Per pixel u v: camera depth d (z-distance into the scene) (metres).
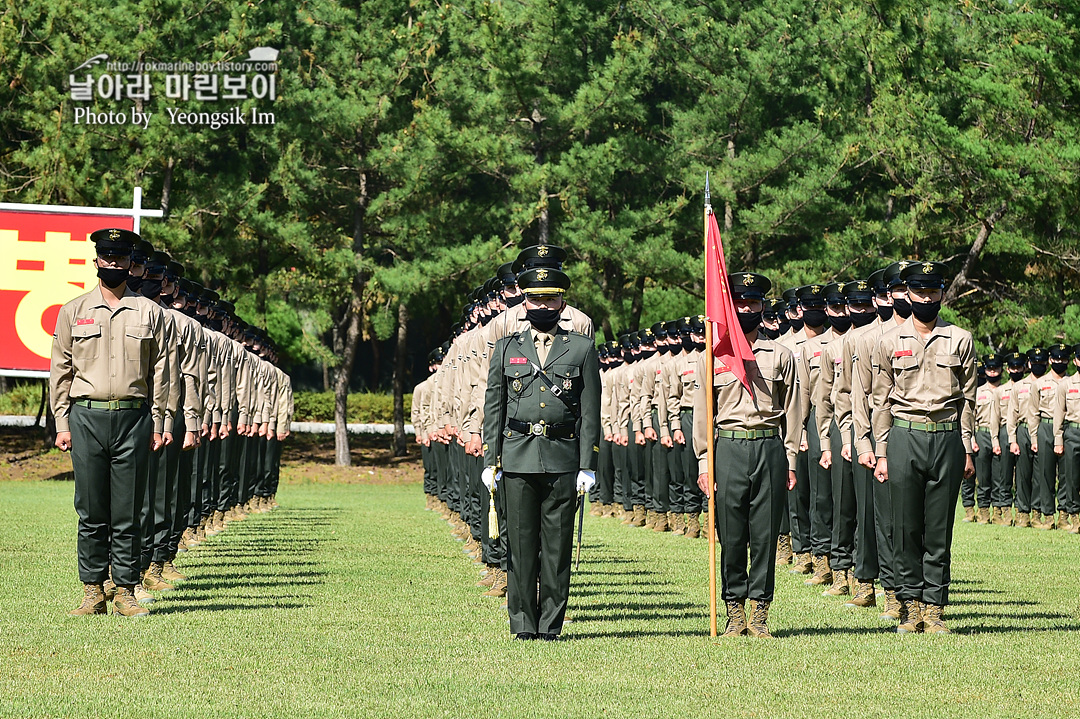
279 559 19.58
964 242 42.47
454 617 13.56
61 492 36.22
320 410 65.50
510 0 48.50
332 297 51.84
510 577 12.24
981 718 8.81
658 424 25.56
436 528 25.66
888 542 13.23
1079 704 9.26
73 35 44.72
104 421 13.31
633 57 44.00
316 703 9.21
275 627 12.76
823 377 16.23
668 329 24.44
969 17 44.06
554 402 12.08
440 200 49.59
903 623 12.97
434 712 8.95
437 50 51.28
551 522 12.14
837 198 45.25
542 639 12.10
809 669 10.54
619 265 44.97
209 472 22.17
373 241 51.50
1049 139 37.72
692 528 23.95
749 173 44.56
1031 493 28.91
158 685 9.84
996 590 16.25
